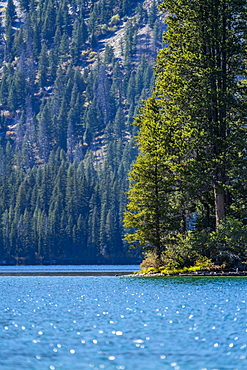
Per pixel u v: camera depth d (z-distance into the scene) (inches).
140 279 2950.3
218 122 3216.0
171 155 3122.5
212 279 2706.7
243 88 3250.5
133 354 1009.5
